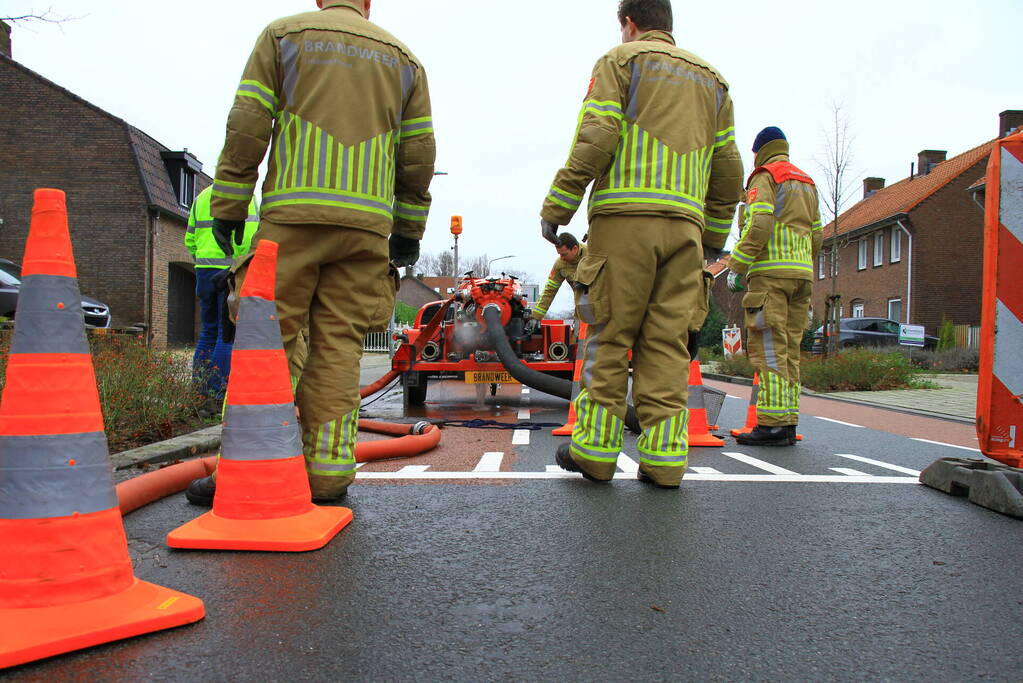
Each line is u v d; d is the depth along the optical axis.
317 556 2.68
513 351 8.73
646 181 3.71
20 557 2.01
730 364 19.02
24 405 2.06
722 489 3.92
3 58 23.36
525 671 1.83
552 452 5.29
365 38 3.24
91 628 1.93
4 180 23.38
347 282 3.33
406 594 2.33
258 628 2.06
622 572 2.55
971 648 2.00
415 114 3.47
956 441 6.52
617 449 4.00
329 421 3.37
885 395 13.16
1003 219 3.74
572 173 3.67
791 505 3.55
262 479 2.86
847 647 2.00
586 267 3.88
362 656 1.90
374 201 3.24
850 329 26.48
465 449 5.46
